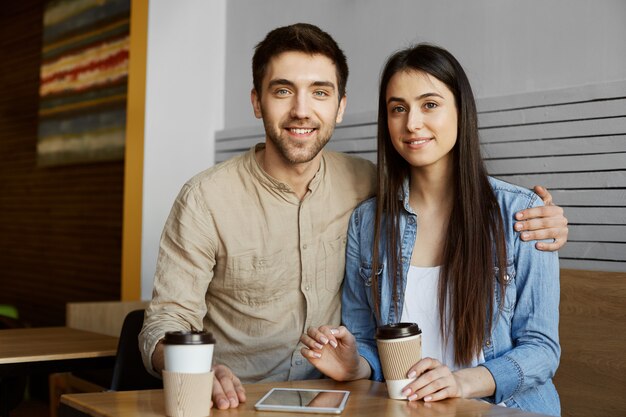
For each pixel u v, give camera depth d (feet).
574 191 7.75
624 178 7.33
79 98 17.38
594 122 7.57
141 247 12.62
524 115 8.20
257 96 6.40
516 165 8.29
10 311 15.46
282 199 6.39
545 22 8.23
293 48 5.93
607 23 7.64
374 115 9.91
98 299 16.92
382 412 4.25
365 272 6.35
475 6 8.99
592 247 7.59
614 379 6.76
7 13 21.70
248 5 12.69
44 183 19.65
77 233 18.02
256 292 6.44
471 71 9.02
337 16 10.94
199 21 13.04
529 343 5.58
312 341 5.16
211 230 6.29
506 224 5.88
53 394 11.47
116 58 15.92
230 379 4.58
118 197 16.29
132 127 12.60
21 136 20.89
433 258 6.13
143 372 7.49
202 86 13.05
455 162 6.03
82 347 7.62
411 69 5.84
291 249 6.43
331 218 6.53
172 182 12.83
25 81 20.70
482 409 4.35
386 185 6.30
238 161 6.55
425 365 4.65
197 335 4.06
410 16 9.82
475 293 5.71
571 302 7.16
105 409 4.23
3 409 8.57
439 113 5.82
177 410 4.03
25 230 20.58
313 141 6.07
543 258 5.76
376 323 6.33
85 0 17.33
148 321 5.92
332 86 6.06
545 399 5.73
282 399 4.50
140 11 12.59
